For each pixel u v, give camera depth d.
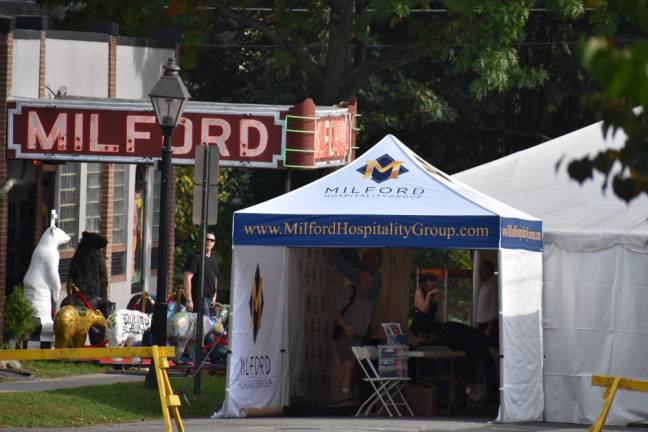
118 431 30.17
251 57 92.44
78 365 43.38
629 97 7.48
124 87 57.66
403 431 30.00
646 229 35.03
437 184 34.22
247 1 76.00
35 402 32.62
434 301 38.66
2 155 46.44
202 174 37.31
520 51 88.69
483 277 39.78
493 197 39.09
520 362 33.69
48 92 50.88
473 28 71.88
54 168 52.62
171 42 61.62
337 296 39.06
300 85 86.25
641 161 8.49
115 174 58.62
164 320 37.06
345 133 55.16
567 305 34.84
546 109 91.31
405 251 39.75
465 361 38.28
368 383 36.84
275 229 33.62
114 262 58.53
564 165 39.66
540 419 34.38
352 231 33.31
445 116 84.75
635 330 34.25
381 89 83.69
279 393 35.47
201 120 47.59
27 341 46.12
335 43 76.25
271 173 91.94
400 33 87.81
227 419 33.44
